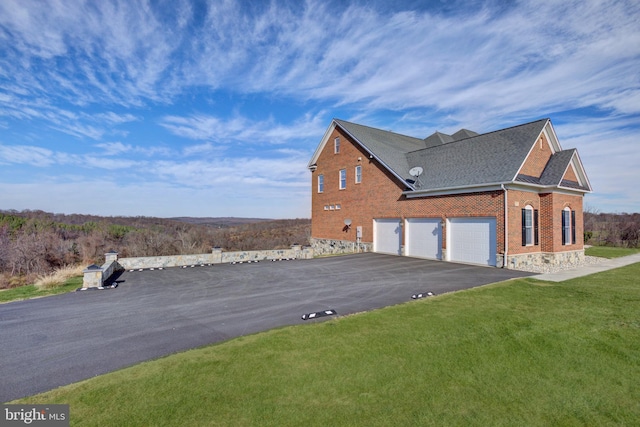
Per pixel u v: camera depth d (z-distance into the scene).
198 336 6.80
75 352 6.01
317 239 28.92
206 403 4.26
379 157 22.28
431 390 4.69
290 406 4.23
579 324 7.20
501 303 8.95
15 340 6.65
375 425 3.90
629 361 5.61
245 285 12.31
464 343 6.24
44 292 11.50
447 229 18.12
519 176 15.84
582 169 18.70
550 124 17.56
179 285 12.53
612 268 15.83
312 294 10.56
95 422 3.86
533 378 5.10
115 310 8.95
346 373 5.10
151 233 38.09
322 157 28.41
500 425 3.95
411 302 9.16
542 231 17.28
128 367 5.33
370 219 23.36
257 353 5.77
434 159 21.17
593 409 4.34
